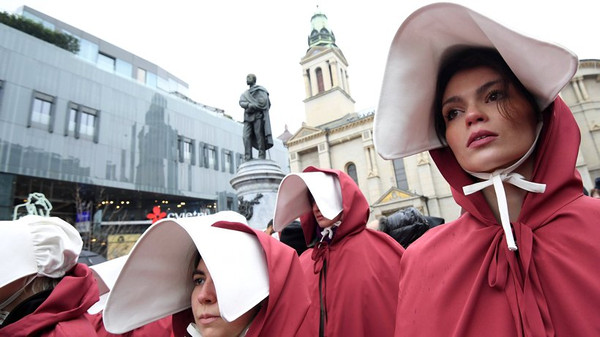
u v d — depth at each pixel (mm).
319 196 2113
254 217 5859
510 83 854
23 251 1275
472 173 956
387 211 21812
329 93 32438
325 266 2199
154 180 27328
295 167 27078
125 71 32781
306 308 1045
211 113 34125
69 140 23047
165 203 30219
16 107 21031
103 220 26031
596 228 754
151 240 1102
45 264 1306
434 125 1132
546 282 776
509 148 841
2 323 1237
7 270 1211
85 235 21625
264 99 7379
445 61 1002
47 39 25750
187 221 1065
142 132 27406
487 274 879
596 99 20406
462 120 912
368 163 24047
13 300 1281
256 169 6215
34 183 22578
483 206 972
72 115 23562
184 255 1231
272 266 1012
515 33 697
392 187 21844
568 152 837
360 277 1989
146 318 1165
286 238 3082
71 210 25031
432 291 981
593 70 20641
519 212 938
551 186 826
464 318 837
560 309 734
